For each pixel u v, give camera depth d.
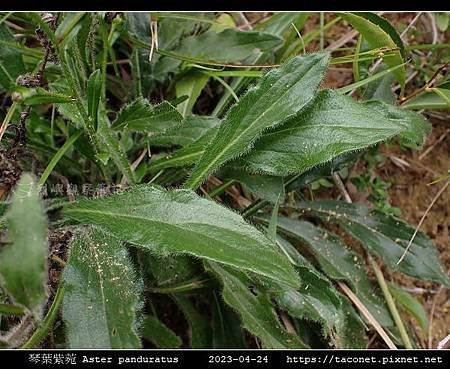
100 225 0.25
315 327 0.32
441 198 0.37
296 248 0.35
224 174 0.29
